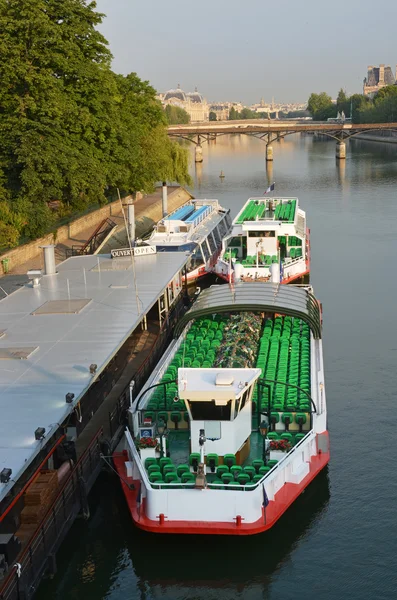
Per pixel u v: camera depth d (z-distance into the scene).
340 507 29.45
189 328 41.19
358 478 31.50
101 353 31.36
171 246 58.03
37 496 25.03
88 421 33.28
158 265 47.28
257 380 30.14
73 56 66.06
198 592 25.38
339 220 94.75
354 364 44.12
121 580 25.73
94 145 70.56
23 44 61.00
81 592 25.25
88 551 26.92
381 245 78.12
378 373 42.72
